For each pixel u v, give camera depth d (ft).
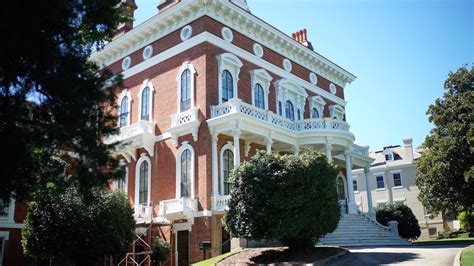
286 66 102.37
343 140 89.71
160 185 83.20
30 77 33.17
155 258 70.44
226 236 73.41
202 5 83.25
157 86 89.71
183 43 85.46
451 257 50.29
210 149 76.95
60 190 40.70
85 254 57.26
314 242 57.72
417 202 166.30
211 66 81.30
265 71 93.35
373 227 85.05
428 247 64.90
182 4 84.69
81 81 35.47
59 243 56.70
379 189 175.73
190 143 79.46
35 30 31.55
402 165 171.73
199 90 80.48
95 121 37.06
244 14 88.53
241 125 74.69
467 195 91.15
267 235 52.75
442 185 93.81
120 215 59.67
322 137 86.99
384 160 182.09
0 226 75.20
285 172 53.06
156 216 81.97
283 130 83.61
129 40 96.78
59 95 33.76
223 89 83.20
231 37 87.56
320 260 49.75
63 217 56.80
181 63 85.35
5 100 32.83
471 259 44.47
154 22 90.48
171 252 75.77
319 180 55.26
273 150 90.68
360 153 109.40
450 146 91.40
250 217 53.52
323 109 113.19
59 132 33.14
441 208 97.09
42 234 57.47
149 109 90.17
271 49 98.53
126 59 99.40
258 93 92.02
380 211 112.98
